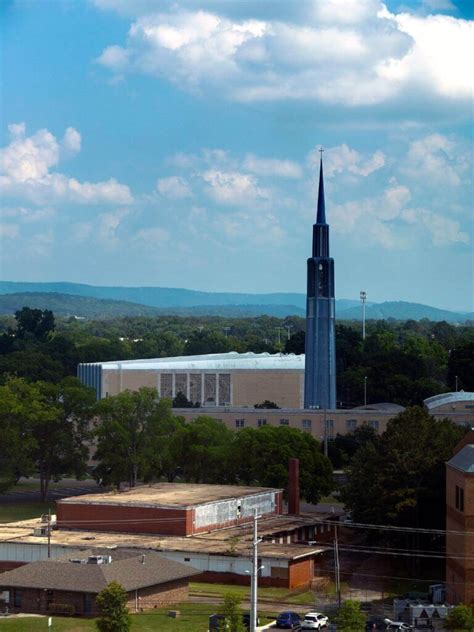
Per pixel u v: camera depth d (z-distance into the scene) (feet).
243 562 526.98
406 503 563.07
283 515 650.43
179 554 536.83
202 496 620.08
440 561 582.35
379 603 503.20
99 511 595.47
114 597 396.37
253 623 394.11
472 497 490.90
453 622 426.10
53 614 446.19
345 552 613.52
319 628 435.94
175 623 431.84
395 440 590.14
